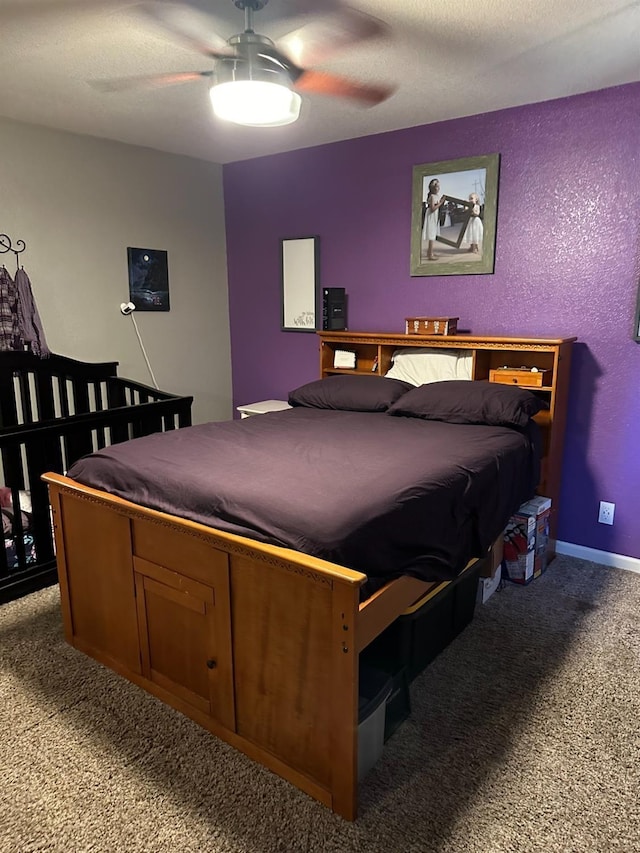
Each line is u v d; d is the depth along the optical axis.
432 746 1.88
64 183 3.71
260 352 4.72
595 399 3.16
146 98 3.02
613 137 2.89
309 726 1.67
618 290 3.00
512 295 3.35
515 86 2.84
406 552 1.83
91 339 4.00
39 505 2.89
